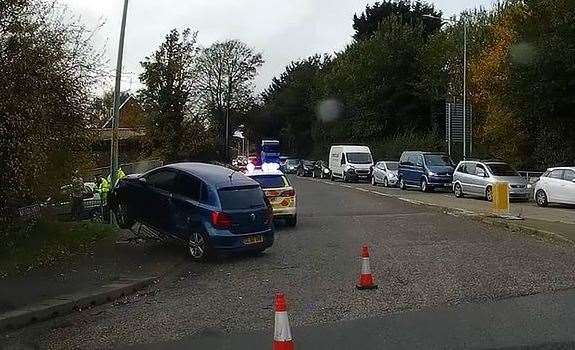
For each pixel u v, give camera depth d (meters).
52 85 11.41
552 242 14.90
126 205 14.34
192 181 13.14
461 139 38.56
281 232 17.41
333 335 7.09
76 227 14.10
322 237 16.23
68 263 11.34
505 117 33.03
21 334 7.43
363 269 9.80
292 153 88.62
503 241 15.11
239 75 73.69
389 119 58.38
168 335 7.27
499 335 6.98
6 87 10.07
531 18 29.62
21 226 11.75
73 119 12.50
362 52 58.78
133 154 33.47
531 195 28.06
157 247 13.61
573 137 30.66
